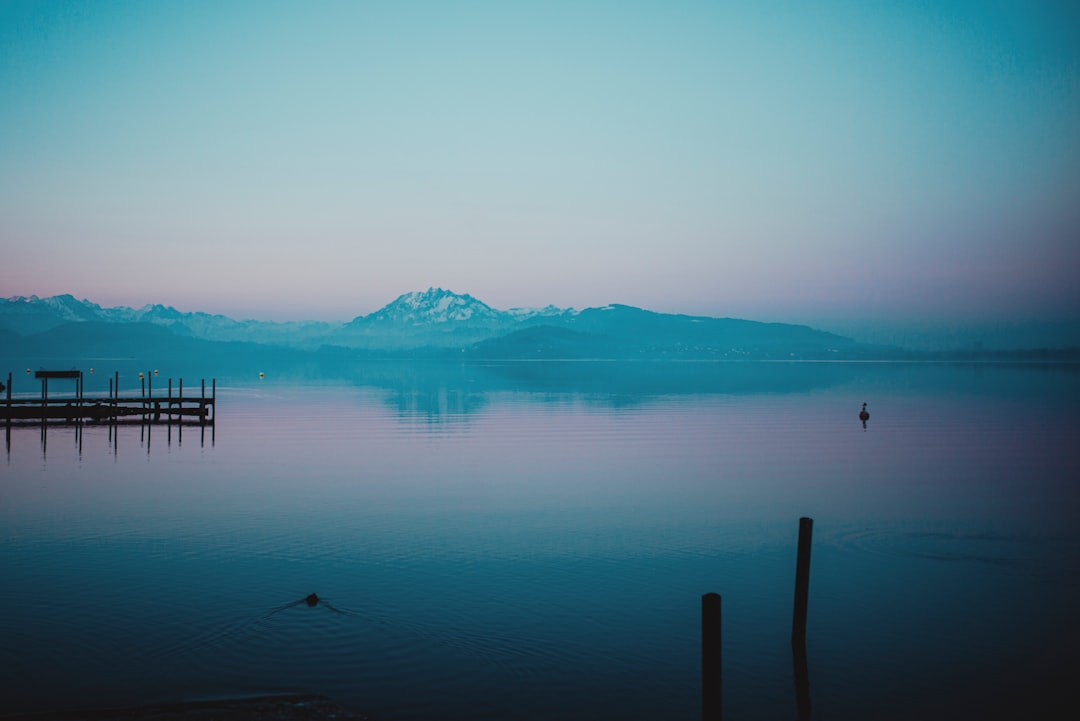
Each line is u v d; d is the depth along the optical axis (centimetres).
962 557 2456
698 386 13812
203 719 1338
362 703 1470
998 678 1648
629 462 4412
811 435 5834
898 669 1686
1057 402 9544
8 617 1856
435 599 2022
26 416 6353
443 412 8056
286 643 1722
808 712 1507
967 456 4697
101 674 1556
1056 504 3225
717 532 2755
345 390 12862
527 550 2500
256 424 6694
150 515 2958
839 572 2305
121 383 15712
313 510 3066
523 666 1645
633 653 1723
